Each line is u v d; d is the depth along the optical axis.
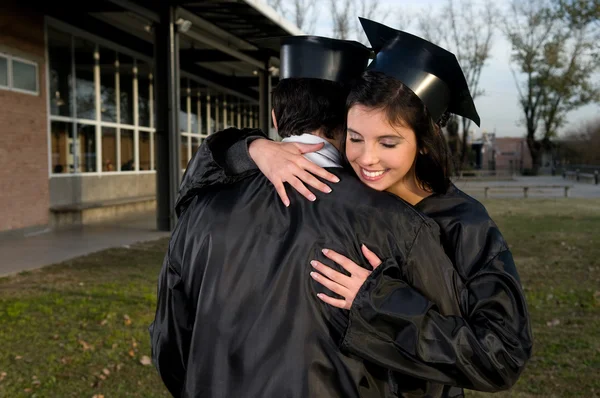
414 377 1.43
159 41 11.20
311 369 1.35
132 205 15.16
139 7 10.34
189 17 12.17
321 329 1.37
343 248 1.38
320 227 1.39
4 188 10.43
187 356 1.59
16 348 4.59
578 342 5.05
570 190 27.48
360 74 1.63
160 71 11.27
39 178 11.48
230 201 1.49
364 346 1.33
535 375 4.37
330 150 1.54
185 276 1.54
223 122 24.33
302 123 1.56
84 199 13.60
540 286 7.21
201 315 1.45
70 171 13.03
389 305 1.33
